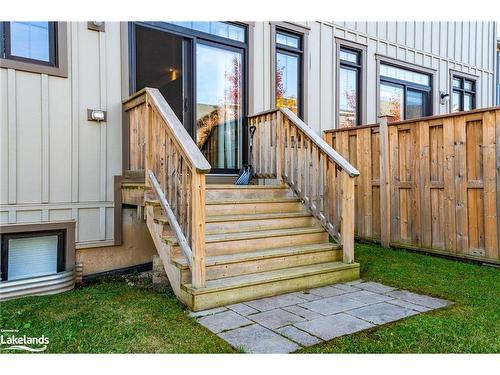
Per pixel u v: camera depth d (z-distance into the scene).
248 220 3.93
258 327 2.59
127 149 4.25
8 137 3.55
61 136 3.84
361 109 6.84
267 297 3.24
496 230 4.12
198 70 4.99
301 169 4.53
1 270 3.54
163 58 5.96
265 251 3.65
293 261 3.68
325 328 2.57
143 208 3.88
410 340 2.39
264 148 5.07
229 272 3.30
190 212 3.07
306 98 6.07
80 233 3.97
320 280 3.58
